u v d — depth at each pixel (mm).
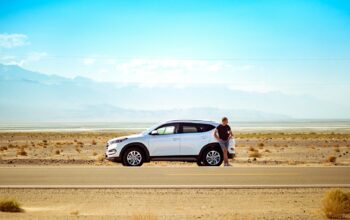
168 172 18703
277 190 14539
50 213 11289
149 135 21469
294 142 57031
